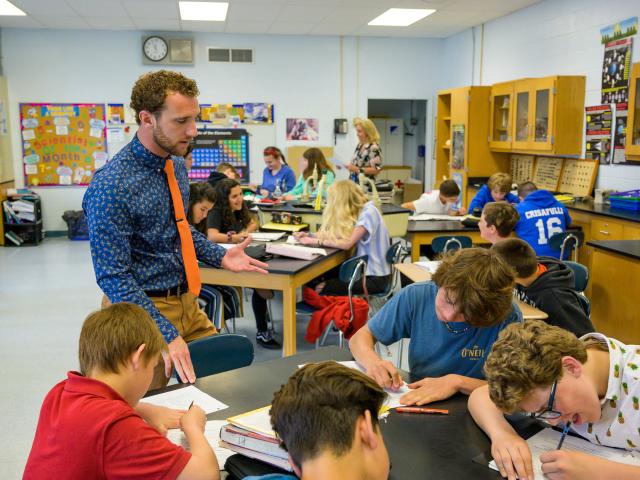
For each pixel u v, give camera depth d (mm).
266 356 4090
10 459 2715
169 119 1870
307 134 9188
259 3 6844
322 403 934
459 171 7914
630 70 5477
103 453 1178
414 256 5043
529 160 7219
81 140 8641
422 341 1872
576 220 5621
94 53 8484
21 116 8461
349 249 4176
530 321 1351
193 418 1425
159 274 2096
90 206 1910
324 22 7969
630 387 1321
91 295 5617
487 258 1565
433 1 6785
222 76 8852
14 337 4445
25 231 8219
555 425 1479
